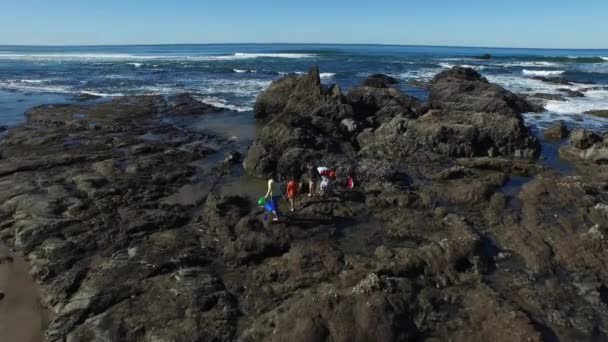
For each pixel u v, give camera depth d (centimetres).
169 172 1964
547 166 2091
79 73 5922
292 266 1184
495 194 1620
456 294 1058
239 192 1788
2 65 6944
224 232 1378
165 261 1205
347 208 1544
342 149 2231
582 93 4081
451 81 3775
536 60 8956
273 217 1441
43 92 4297
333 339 895
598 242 1240
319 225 1423
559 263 1196
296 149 1958
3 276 1238
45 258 1275
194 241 1341
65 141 2494
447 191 1667
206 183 1892
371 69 6675
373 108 3061
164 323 963
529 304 1033
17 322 1068
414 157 2138
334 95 2908
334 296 981
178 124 2998
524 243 1277
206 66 7006
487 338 913
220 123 3039
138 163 2044
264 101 3172
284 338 895
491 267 1188
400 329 924
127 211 1559
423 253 1193
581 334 948
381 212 1525
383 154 2195
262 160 1952
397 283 1052
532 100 3662
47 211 1519
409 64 7719
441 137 2245
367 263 1172
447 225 1401
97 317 988
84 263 1253
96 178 1825
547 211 1469
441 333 938
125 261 1207
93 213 1527
